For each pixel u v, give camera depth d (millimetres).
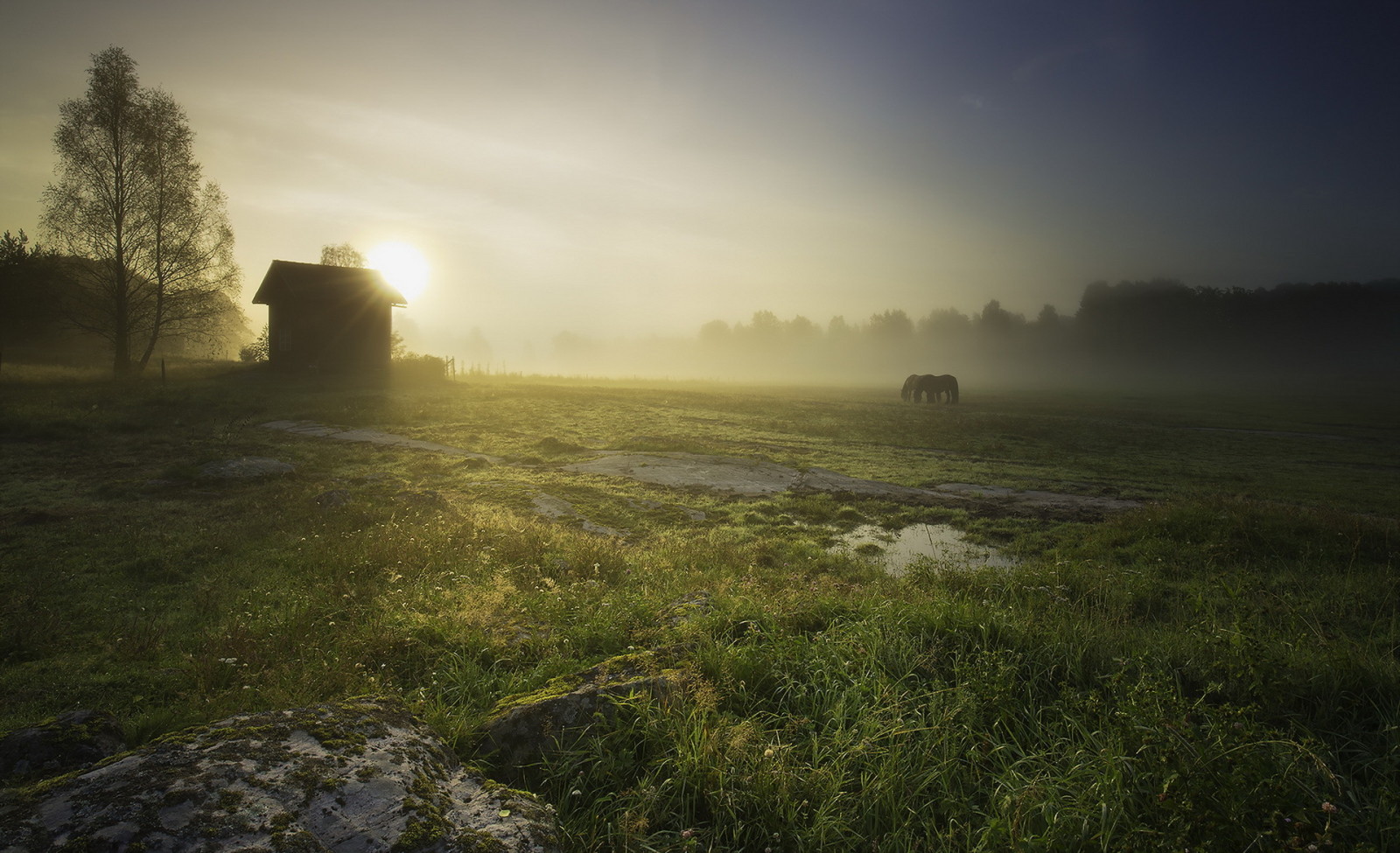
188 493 12062
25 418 18438
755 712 4105
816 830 3105
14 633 5781
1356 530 10430
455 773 2934
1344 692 4379
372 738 2875
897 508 14227
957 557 10844
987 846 3010
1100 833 2986
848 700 4188
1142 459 22781
